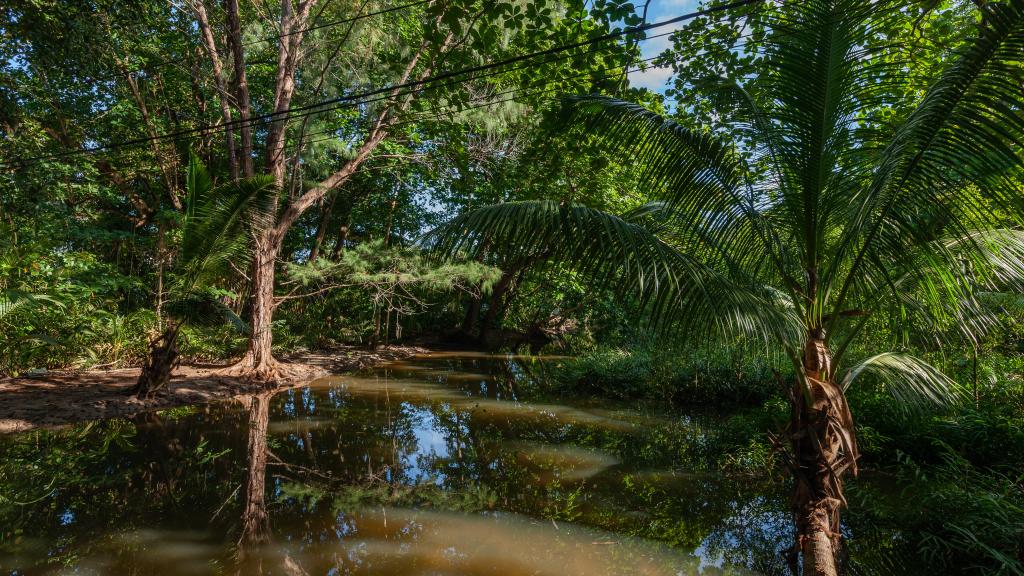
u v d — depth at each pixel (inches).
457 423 316.5
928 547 150.6
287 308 699.4
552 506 190.7
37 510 176.7
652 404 377.4
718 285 133.7
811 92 130.3
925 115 111.8
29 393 309.1
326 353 615.8
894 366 151.0
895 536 166.2
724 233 154.3
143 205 553.9
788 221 151.9
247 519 173.6
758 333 133.1
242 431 283.7
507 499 197.0
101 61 390.0
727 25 248.4
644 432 298.7
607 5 227.6
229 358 482.3
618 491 206.2
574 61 266.1
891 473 222.7
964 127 107.8
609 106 152.5
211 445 256.4
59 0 338.0
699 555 154.5
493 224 136.6
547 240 136.2
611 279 129.7
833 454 135.5
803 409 141.2
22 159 355.6
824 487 135.0
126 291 502.9
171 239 501.0
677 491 207.0
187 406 337.1
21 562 140.6
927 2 203.9
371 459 243.6
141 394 327.9
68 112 464.1
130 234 465.4
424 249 144.7
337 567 142.1
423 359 655.1
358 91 450.0
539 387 451.5
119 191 538.0
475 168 495.8
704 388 376.5
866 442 234.2
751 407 350.0
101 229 474.6
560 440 281.3
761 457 232.5
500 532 167.8
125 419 295.3
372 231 824.9
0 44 366.0
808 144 135.0
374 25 425.1
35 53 360.2
